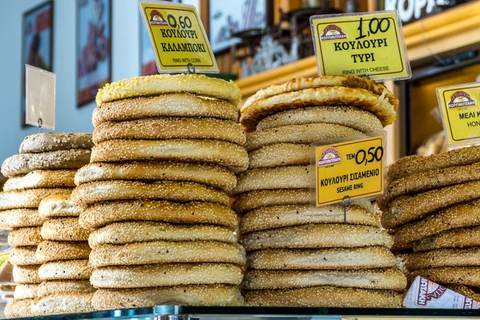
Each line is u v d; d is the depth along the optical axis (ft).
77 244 3.16
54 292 3.14
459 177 3.13
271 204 3.07
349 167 3.03
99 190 2.87
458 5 5.28
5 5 10.50
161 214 2.83
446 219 3.11
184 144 2.88
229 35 7.65
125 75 8.58
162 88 2.93
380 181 3.09
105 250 2.82
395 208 3.24
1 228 3.45
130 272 2.78
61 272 3.13
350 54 3.37
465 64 5.38
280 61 6.52
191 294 2.80
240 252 2.95
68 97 9.40
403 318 2.75
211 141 2.93
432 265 3.14
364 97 3.07
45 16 9.86
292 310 2.62
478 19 5.05
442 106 3.49
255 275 3.03
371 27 3.40
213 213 2.90
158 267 2.79
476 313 2.83
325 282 2.95
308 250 3.00
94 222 2.88
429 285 3.03
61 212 3.16
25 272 3.35
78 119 9.14
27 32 10.05
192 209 2.87
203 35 3.43
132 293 2.79
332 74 3.35
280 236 3.02
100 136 2.94
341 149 3.02
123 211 2.83
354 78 3.12
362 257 2.95
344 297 2.92
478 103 3.48
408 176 3.28
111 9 8.84
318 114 3.10
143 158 2.88
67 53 9.48
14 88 9.98
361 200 3.05
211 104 2.95
